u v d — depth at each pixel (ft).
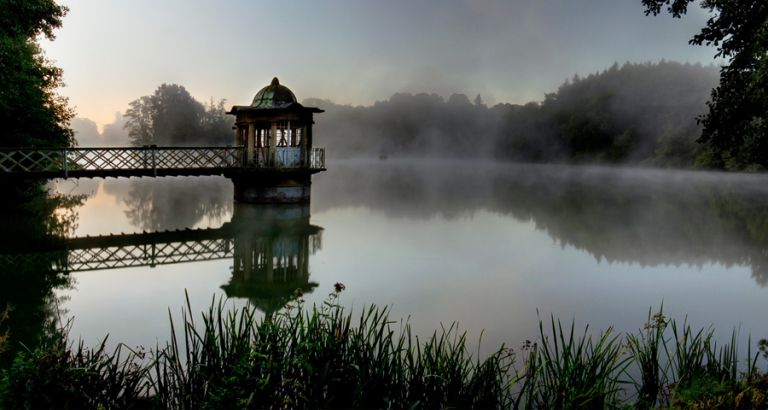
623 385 15.80
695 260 37.40
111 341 19.54
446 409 12.40
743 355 18.93
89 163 52.54
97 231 48.83
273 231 49.32
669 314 24.52
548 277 31.71
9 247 40.57
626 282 30.66
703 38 29.27
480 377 13.43
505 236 47.34
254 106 62.69
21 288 28.14
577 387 13.20
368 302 25.62
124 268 33.86
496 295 27.32
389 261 35.99
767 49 25.85
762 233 50.39
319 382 12.76
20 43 67.00
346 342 14.15
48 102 83.51
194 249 40.73
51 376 12.32
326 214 61.36
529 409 13.00
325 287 28.91
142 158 55.57
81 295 26.89
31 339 19.44
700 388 13.64
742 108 28.02
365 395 12.67
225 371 13.23
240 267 34.24
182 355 17.92
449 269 33.63
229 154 61.21
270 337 13.97
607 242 44.65
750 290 29.25
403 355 17.01
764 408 12.56
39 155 74.49
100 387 13.08
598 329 21.99
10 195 73.05
